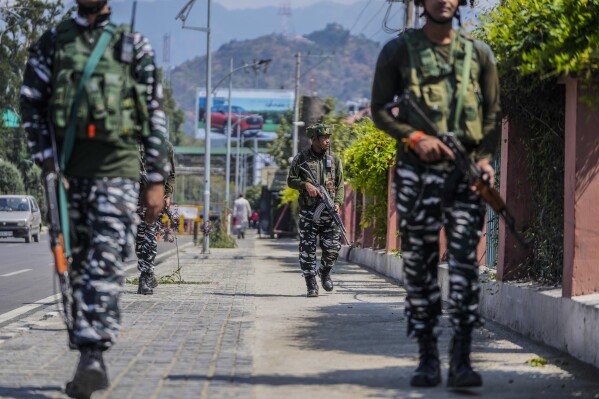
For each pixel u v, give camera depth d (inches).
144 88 260.4
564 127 384.8
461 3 275.9
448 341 380.8
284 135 3122.5
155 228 590.6
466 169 255.4
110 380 287.4
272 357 335.6
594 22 320.5
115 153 255.3
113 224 253.9
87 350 253.3
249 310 499.2
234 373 301.6
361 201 1086.4
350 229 1209.4
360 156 857.5
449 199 263.7
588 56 314.8
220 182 7101.4
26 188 2992.1
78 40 256.5
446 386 279.0
